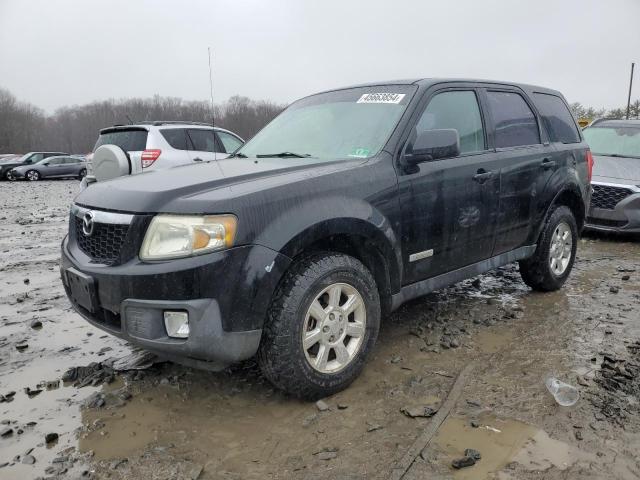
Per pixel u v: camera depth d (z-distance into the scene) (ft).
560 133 15.75
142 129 26.53
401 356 11.06
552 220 14.82
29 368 10.98
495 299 14.89
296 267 8.96
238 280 8.19
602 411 8.66
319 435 8.26
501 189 12.85
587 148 16.67
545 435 8.02
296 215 8.80
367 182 10.00
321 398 9.40
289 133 12.96
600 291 15.67
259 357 8.86
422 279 11.48
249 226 8.33
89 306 9.10
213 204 8.27
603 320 13.03
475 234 12.32
